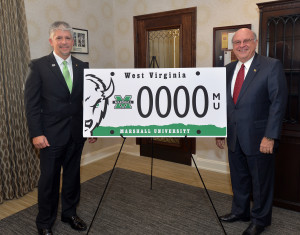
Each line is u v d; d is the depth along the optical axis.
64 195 2.13
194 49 3.40
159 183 3.00
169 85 1.80
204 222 2.20
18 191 2.72
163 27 3.60
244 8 2.98
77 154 2.08
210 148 3.43
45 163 1.90
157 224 2.17
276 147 1.89
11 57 2.59
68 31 1.84
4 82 2.55
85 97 1.79
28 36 2.93
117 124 1.81
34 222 2.23
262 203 1.95
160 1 3.57
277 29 2.36
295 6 2.20
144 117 1.81
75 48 3.47
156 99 1.80
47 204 1.94
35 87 1.82
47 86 1.84
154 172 3.36
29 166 2.82
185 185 2.95
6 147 2.58
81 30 3.54
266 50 2.39
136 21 3.82
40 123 1.85
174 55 3.60
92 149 3.85
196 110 1.79
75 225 2.10
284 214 2.30
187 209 2.41
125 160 3.87
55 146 1.89
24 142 2.77
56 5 3.21
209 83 1.78
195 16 3.32
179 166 3.59
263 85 1.84
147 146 3.98
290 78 2.32
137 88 1.80
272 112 1.79
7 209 2.48
